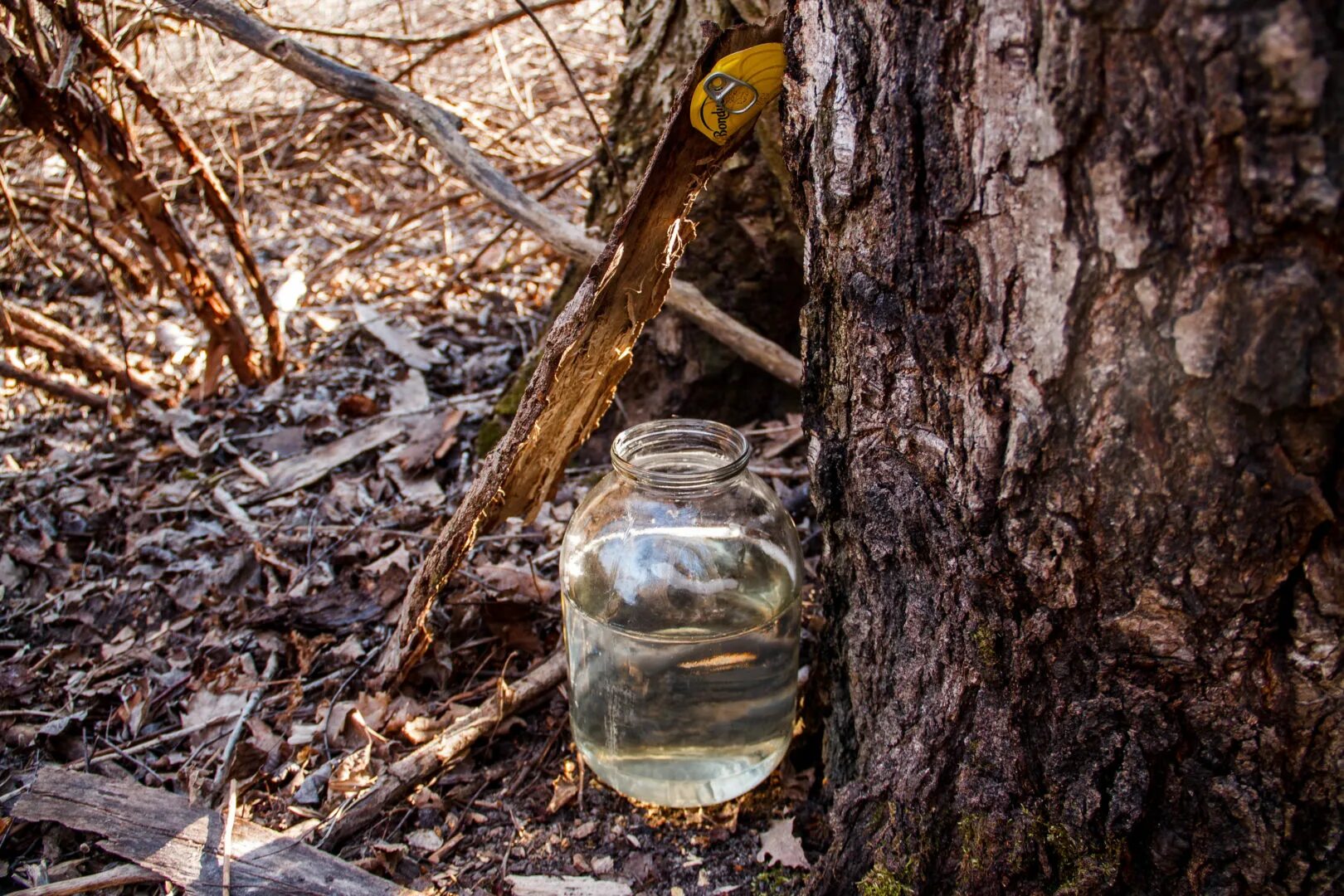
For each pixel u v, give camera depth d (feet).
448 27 14.65
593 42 16.02
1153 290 3.21
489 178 7.42
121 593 7.38
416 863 5.22
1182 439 3.34
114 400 9.80
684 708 5.09
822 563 5.07
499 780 5.73
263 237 13.15
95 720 6.31
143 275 10.59
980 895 4.38
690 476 4.75
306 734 6.01
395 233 12.15
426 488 8.34
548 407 5.08
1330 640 3.46
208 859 5.01
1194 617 3.59
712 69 4.25
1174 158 3.03
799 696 6.00
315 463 8.81
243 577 7.43
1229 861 3.90
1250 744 3.73
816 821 5.38
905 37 3.49
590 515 5.18
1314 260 2.98
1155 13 2.90
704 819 5.44
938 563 4.17
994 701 4.16
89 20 7.63
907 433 4.07
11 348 9.45
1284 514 3.31
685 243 4.99
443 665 6.43
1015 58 3.22
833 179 3.97
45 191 12.35
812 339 4.49
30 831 5.32
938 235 3.63
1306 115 2.80
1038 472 3.64
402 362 10.32
